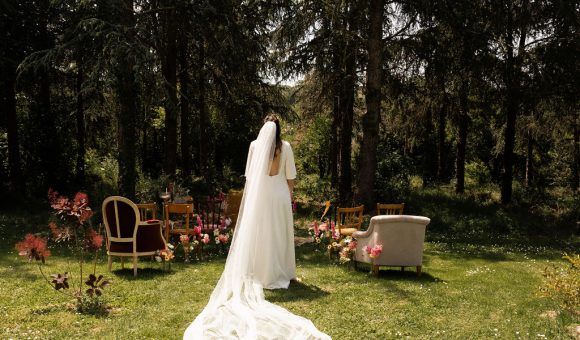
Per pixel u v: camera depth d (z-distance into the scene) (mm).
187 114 19828
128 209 7078
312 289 6355
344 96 15109
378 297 5984
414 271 7824
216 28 14133
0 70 15188
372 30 13875
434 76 14344
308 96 16359
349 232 9578
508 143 17344
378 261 7242
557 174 21359
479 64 13773
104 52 11188
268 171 6410
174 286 6477
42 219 13086
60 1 12102
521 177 26000
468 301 5910
